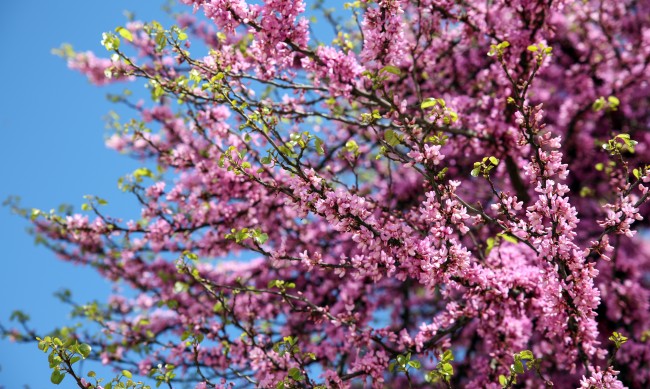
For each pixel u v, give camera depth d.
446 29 6.15
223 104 5.46
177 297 7.98
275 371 5.02
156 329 8.00
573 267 3.84
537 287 4.66
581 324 4.18
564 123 8.49
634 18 9.05
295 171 4.07
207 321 6.83
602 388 3.96
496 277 4.58
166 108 7.89
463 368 7.52
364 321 7.07
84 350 3.89
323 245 7.87
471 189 8.15
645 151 8.43
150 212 6.48
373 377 4.70
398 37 4.69
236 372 5.03
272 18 4.66
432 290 4.20
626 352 7.29
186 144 6.80
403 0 4.64
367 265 4.13
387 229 3.99
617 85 8.15
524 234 4.31
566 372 7.34
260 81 5.42
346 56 4.86
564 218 3.78
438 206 3.98
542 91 9.02
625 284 7.60
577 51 8.95
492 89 6.88
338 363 6.72
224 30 4.71
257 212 6.80
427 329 4.89
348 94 5.05
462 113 6.22
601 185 8.62
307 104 6.35
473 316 4.87
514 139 5.94
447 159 7.96
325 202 3.94
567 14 8.59
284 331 7.36
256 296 7.63
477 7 6.19
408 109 6.70
